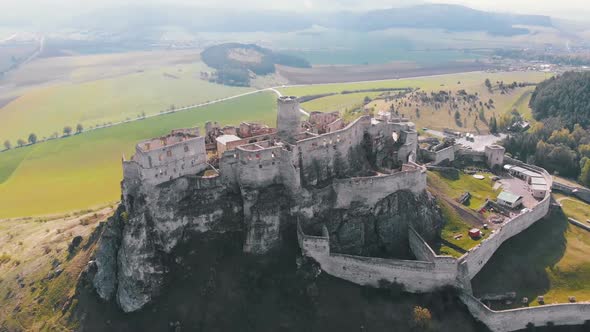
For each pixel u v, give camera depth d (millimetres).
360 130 146750
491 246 125875
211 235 121125
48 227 166375
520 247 132875
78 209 195875
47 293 125188
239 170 120438
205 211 119812
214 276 114625
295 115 134250
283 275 114812
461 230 130875
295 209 121562
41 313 121438
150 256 114812
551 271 124562
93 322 114938
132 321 112750
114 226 122188
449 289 115000
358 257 114562
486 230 131125
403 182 129375
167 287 115500
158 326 110188
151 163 112812
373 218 127562
